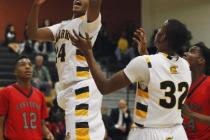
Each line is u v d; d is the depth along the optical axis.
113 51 26.03
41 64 18.45
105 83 4.90
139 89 5.10
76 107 6.20
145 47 5.71
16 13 27.72
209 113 6.74
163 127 5.07
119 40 25.78
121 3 30.42
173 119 5.10
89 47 4.89
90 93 6.25
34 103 7.82
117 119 15.72
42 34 6.57
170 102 5.06
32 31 6.53
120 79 4.95
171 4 29.81
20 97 7.77
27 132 7.72
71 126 6.21
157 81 5.01
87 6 6.30
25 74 7.80
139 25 30.31
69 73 6.29
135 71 4.96
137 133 5.10
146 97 5.06
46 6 28.27
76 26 6.25
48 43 23.34
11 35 24.66
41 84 17.88
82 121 6.17
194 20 29.19
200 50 6.84
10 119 7.71
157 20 30.16
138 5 30.38
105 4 30.25
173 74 5.09
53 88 19.58
